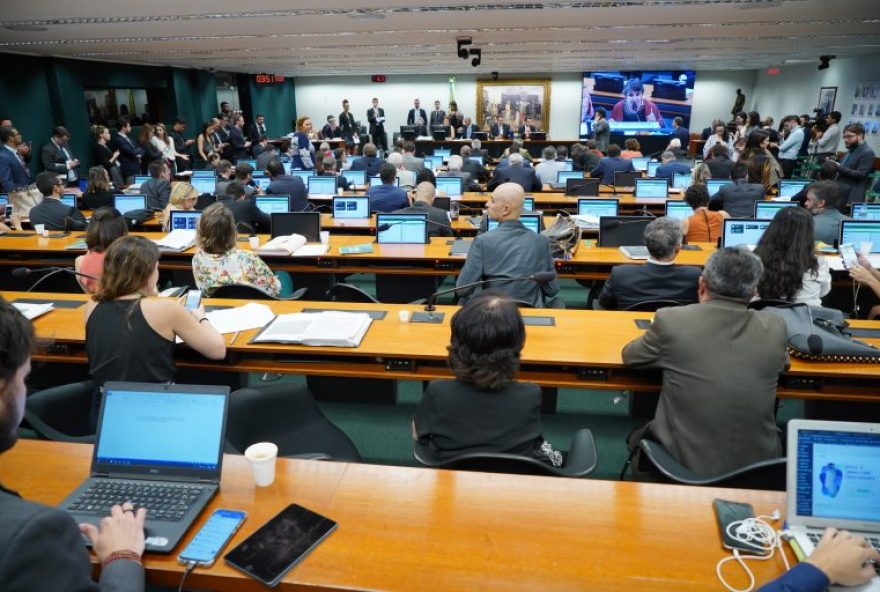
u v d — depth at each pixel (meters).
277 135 17.91
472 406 1.64
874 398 2.24
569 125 17.47
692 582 1.17
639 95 16.62
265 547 1.25
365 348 2.43
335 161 7.85
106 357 2.05
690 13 6.85
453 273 4.34
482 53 11.60
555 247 4.08
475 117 17.78
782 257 2.52
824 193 4.26
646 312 2.86
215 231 3.08
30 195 6.19
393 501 1.41
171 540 1.25
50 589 0.87
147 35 7.96
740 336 1.78
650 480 1.98
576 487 1.47
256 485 1.47
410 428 3.06
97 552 1.18
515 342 1.61
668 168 7.61
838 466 1.25
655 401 2.92
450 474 1.52
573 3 6.22
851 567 1.07
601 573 1.20
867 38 9.14
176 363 2.55
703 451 1.77
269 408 2.21
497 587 1.16
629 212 6.57
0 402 0.91
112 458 1.46
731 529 1.29
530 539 1.29
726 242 4.25
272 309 2.92
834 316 2.50
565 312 2.86
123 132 9.94
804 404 2.50
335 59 12.32
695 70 16.77
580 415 3.19
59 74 10.33
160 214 6.12
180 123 11.43
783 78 15.65
